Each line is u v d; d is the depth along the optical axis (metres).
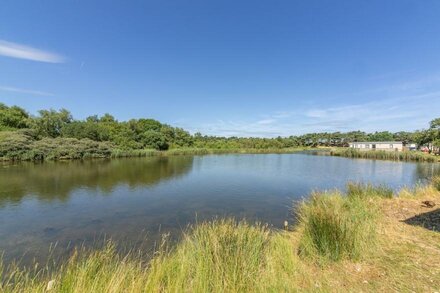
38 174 18.53
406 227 5.63
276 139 75.56
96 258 3.88
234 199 11.66
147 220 8.61
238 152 55.25
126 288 3.17
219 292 3.16
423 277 3.46
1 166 23.38
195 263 3.75
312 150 66.25
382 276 3.55
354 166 26.52
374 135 80.44
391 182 16.34
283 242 4.85
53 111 41.06
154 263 3.96
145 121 60.03
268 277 3.48
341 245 4.22
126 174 19.28
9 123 37.31
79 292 2.95
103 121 56.19
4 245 6.50
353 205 6.93
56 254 5.94
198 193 12.95
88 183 15.33
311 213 5.11
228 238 4.21
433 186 10.73
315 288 3.28
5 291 3.22
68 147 31.31
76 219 8.69
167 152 45.09
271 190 13.77
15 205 10.41
